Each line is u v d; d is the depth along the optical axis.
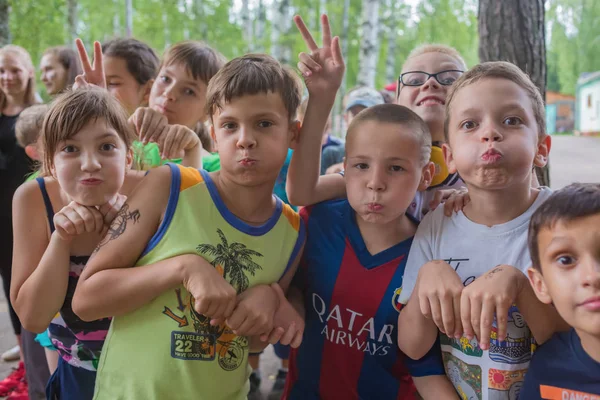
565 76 26.52
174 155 1.90
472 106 1.38
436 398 1.43
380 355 1.54
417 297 1.39
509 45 3.12
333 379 1.59
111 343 1.37
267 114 1.36
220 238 1.39
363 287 1.52
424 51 2.09
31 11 10.20
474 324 1.23
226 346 1.40
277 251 1.48
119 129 1.41
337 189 1.72
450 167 1.53
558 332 1.25
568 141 18.94
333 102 1.60
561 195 1.13
